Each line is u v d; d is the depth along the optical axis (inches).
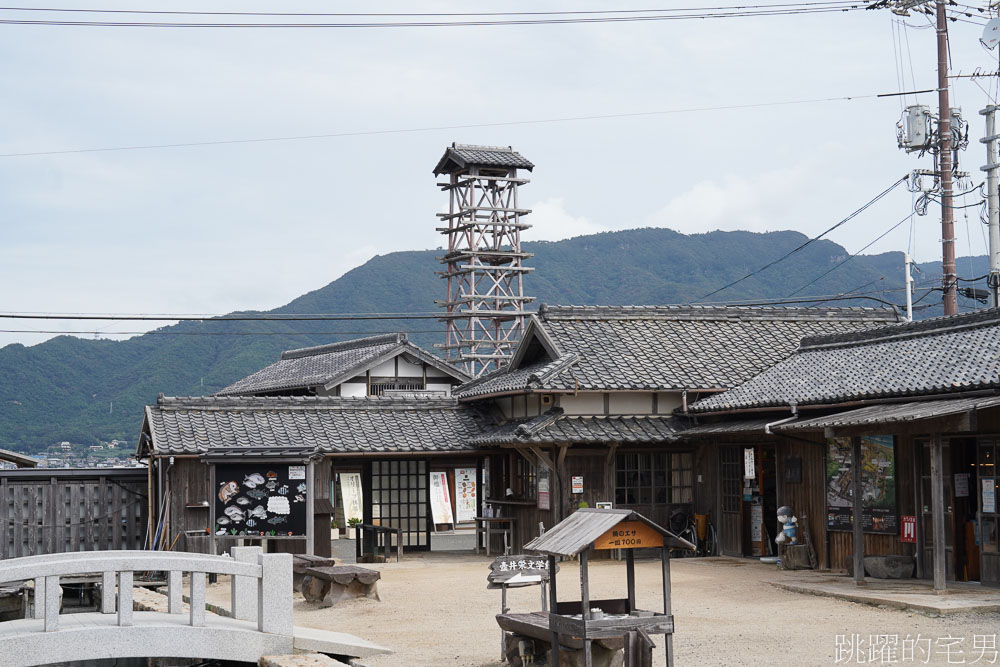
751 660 423.5
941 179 1258.6
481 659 446.0
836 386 721.6
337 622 564.7
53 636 415.5
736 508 837.2
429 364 1353.3
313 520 823.1
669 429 853.2
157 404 906.7
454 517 995.9
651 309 975.6
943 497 607.8
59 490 886.4
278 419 928.9
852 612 538.6
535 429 819.4
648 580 695.7
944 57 1256.8
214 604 599.5
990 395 578.2
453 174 1831.9
